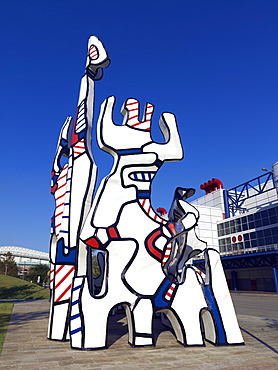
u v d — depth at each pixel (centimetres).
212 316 802
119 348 728
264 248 3950
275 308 1967
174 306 778
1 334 919
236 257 3766
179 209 861
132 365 600
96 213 783
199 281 826
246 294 3556
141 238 794
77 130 967
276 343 841
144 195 834
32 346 752
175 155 873
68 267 849
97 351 695
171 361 634
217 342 782
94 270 3947
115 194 810
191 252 977
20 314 1440
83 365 593
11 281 3216
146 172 851
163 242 806
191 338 769
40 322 1185
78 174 912
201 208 4875
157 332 980
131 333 750
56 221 955
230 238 4606
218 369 589
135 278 763
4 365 591
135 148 850
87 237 762
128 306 749
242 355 695
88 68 1040
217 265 854
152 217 824
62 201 976
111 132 848
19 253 12300
